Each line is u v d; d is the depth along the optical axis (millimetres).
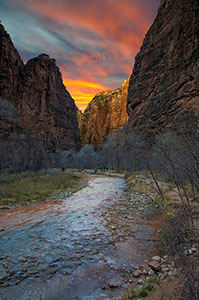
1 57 48688
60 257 4848
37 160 37031
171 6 41844
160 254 4812
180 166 4457
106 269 4250
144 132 42688
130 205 11125
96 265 4434
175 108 33375
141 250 5207
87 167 71625
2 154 28250
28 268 4305
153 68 46781
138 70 54531
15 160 29953
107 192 16391
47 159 49906
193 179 4090
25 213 9258
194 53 33250
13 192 12992
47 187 16312
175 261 4023
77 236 6320
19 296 3301
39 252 5137
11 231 6766
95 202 12047
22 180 18078
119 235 6395
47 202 11898
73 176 29406
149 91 46688
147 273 3994
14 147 34531
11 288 3547
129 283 3660
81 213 9336
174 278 3396
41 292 3404
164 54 42625
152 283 3438
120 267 4324
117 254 5004
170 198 9297
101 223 7738
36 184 16797
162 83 41844
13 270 4211
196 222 4043
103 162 67375
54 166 61812
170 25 41312
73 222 7875
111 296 3256
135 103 52562
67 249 5332
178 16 38688
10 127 40719
